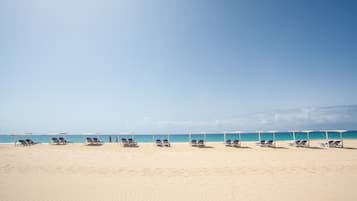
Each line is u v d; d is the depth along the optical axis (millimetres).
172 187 7176
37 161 11484
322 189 6922
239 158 12508
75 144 19969
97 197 6250
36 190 6855
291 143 19391
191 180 8023
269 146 18266
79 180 8031
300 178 8242
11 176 8555
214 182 7750
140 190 6867
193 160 11906
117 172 9227
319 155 13484
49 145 19125
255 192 6641
